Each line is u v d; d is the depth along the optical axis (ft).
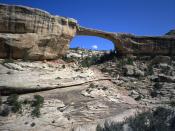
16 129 72.08
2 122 73.72
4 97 87.86
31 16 114.83
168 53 162.50
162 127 81.15
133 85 129.18
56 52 128.26
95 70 140.05
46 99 92.43
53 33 122.72
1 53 107.65
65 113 86.84
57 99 94.63
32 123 76.02
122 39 157.38
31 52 114.83
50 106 87.92
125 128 79.61
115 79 132.77
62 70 118.93
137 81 134.62
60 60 131.44
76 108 91.71
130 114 95.25
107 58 163.63
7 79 93.40
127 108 101.14
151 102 112.16
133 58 157.38
